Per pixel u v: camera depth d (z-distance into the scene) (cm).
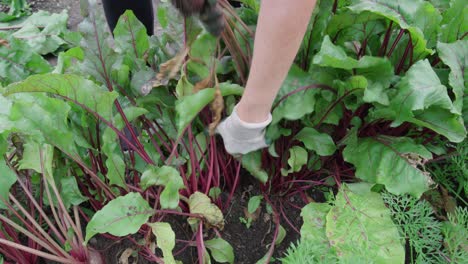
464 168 98
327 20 94
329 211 93
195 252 97
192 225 95
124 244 96
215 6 61
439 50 88
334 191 107
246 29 93
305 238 92
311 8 57
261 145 91
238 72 95
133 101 97
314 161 103
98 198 98
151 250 91
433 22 93
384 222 91
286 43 61
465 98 92
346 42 101
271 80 68
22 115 78
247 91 73
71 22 167
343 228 90
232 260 92
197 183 101
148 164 96
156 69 101
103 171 100
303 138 96
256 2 94
